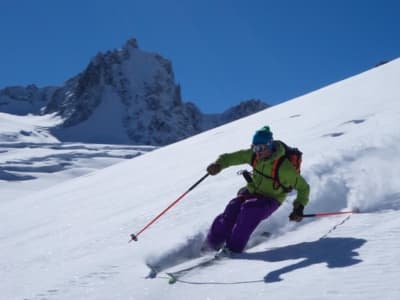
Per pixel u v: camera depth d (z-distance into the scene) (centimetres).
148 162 1814
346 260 364
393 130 726
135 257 485
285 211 512
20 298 431
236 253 445
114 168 2155
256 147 458
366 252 371
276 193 463
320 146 791
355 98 1459
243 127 1847
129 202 922
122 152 12069
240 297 334
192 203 688
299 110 1706
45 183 8481
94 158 11169
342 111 1277
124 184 1309
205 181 871
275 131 1338
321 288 321
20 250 698
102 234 648
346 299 298
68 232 755
